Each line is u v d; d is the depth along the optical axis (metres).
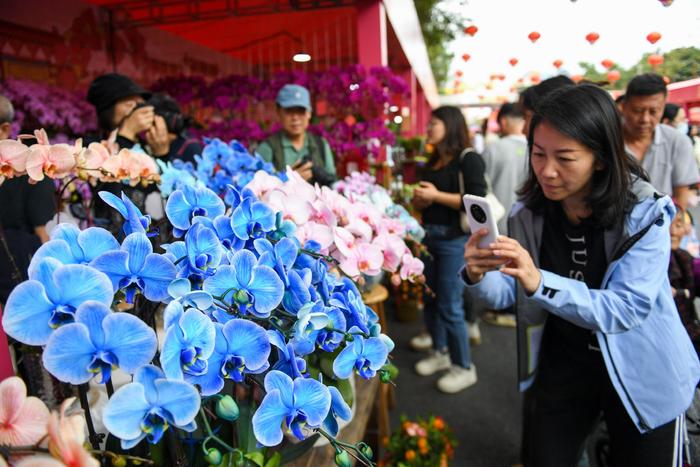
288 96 2.60
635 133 2.21
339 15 4.76
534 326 1.31
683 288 1.64
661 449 1.14
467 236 2.52
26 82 3.19
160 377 0.44
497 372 2.85
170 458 0.59
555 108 1.04
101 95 1.85
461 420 2.36
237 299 0.55
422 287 2.81
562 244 1.26
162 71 5.14
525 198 1.30
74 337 0.42
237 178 1.19
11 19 3.35
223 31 5.28
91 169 0.89
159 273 0.51
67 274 0.44
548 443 1.32
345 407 0.56
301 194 0.91
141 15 4.65
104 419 0.42
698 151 4.31
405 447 1.79
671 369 1.10
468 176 2.39
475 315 3.23
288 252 0.65
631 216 1.10
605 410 1.25
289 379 0.53
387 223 1.04
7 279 1.32
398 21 4.91
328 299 0.65
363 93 3.51
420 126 11.72
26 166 0.73
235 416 0.50
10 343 0.80
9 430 0.44
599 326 1.07
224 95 3.92
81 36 4.02
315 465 0.94
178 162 1.33
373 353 0.62
